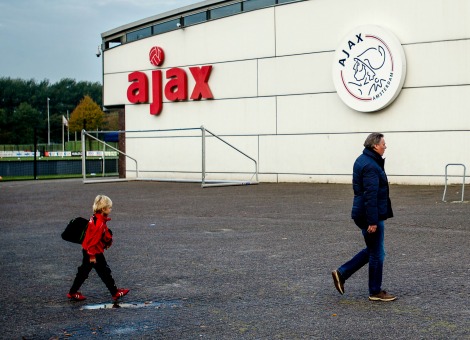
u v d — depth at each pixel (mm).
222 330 6305
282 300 7438
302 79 25969
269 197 20000
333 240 11562
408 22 23219
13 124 137875
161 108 30656
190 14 29531
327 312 6863
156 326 6508
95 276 9086
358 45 23969
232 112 28094
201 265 9609
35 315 7027
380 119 23906
